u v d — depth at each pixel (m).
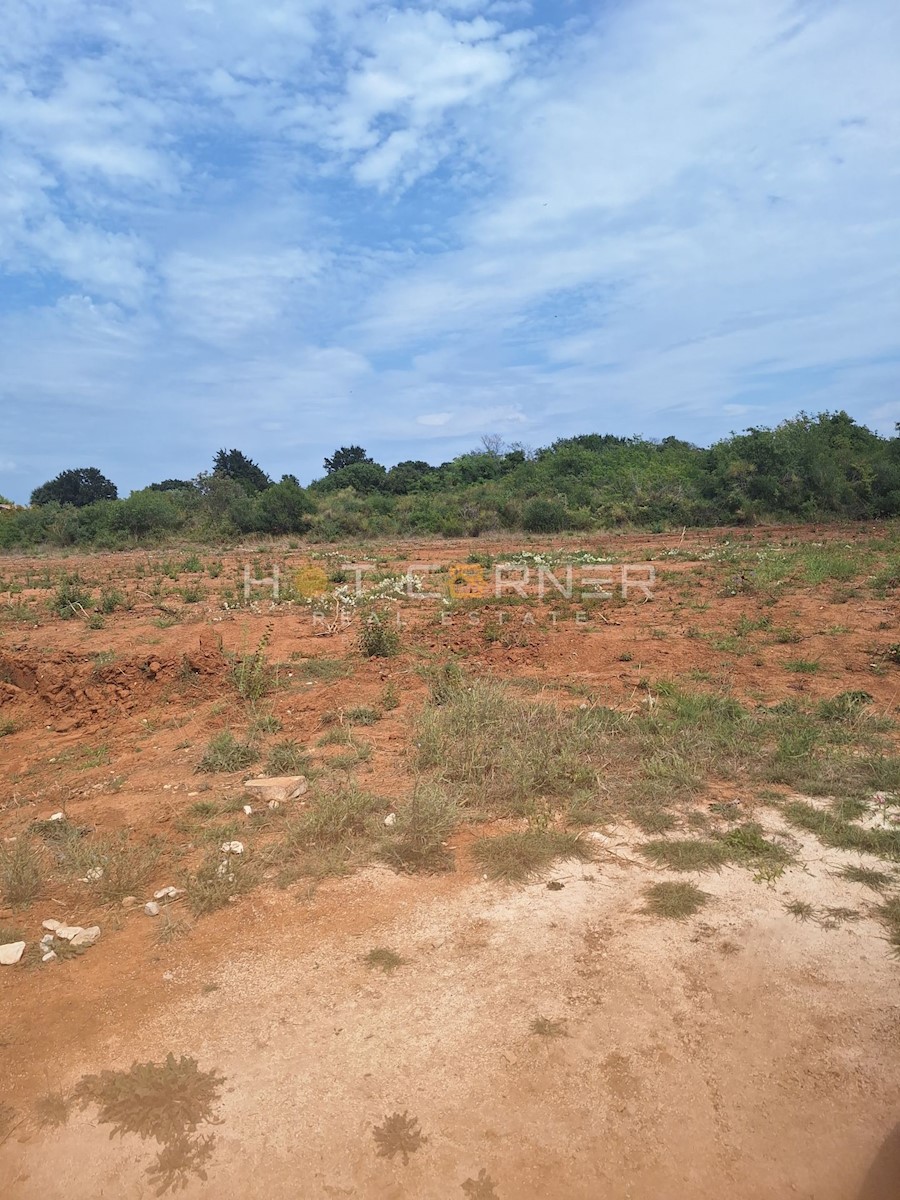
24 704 8.66
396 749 6.24
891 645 8.49
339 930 3.86
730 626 10.10
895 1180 2.53
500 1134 2.71
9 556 30.14
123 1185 2.60
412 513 35.16
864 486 31.66
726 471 33.22
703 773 5.35
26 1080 3.03
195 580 17.83
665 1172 2.56
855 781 5.14
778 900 3.95
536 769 5.38
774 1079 2.89
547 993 3.35
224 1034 3.20
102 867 4.54
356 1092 2.89
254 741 6.57
